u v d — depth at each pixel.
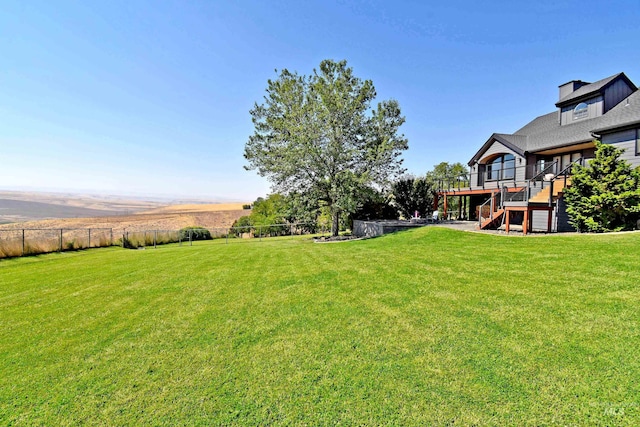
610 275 4.73
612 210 8.86
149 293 5.82
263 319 4.14
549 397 2.26
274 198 25.83
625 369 2.50
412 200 20.39
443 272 5.83
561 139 13.37
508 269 5.64
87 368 3.07
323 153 15.16
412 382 2.54
